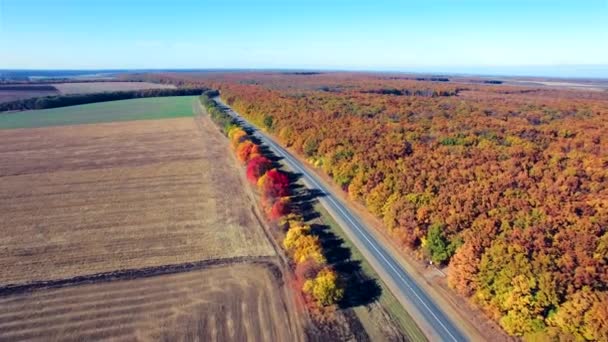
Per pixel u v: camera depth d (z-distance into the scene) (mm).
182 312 42688
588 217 45000
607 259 37188
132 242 58188
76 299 44781
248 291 46562
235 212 69688
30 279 48469
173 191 79438
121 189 80188
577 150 74125
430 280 49156
